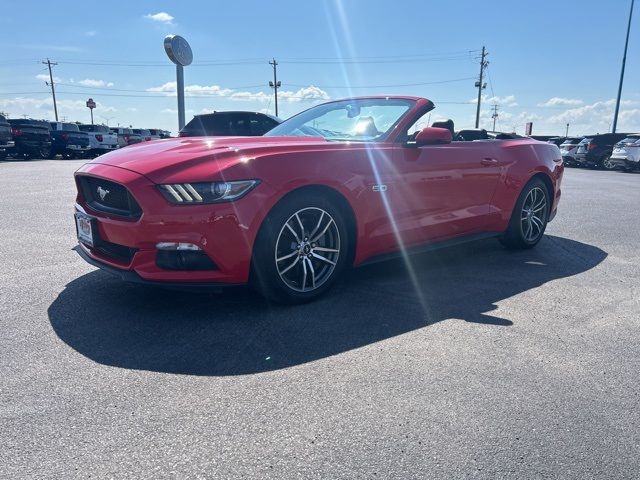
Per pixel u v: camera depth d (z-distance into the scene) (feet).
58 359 8.51
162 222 9.58
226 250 9.87
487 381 8.03
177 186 9.63
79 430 6.59
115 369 8.21
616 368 8.56
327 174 10.97
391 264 14.96
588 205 28.58
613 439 6.64
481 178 14.57
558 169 17.74
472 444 6.47
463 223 14.34
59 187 33.04
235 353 8.87
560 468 6.07
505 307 11.39
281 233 10.52
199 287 9.94
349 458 6.16
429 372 8.29
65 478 5.72
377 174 11.93
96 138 79.82
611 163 61.93
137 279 9.91
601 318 10.82
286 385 7.82
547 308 11.37
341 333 9.79
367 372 8.27
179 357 8.68
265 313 10.73
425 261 15.44
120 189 10.23
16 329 9.67
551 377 8.20
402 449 6.34
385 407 7.25
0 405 7.11
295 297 11.06
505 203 15.60
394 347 9.21
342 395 7.55
